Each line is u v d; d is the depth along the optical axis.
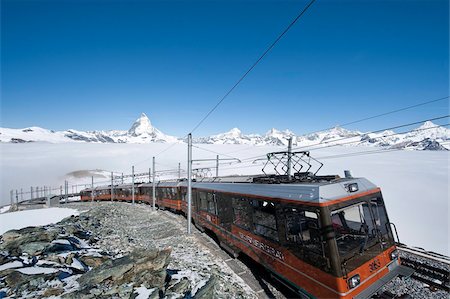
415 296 7.22
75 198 80.56
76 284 7.44
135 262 8.15
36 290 7.10
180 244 14.34
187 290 7.39
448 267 8.27
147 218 24.88
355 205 6.82
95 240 15.34
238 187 10.79
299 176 9.70
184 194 21.91
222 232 12.31
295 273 7.13
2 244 13.11
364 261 6.34
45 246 11.05
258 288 8.66
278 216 7.89
